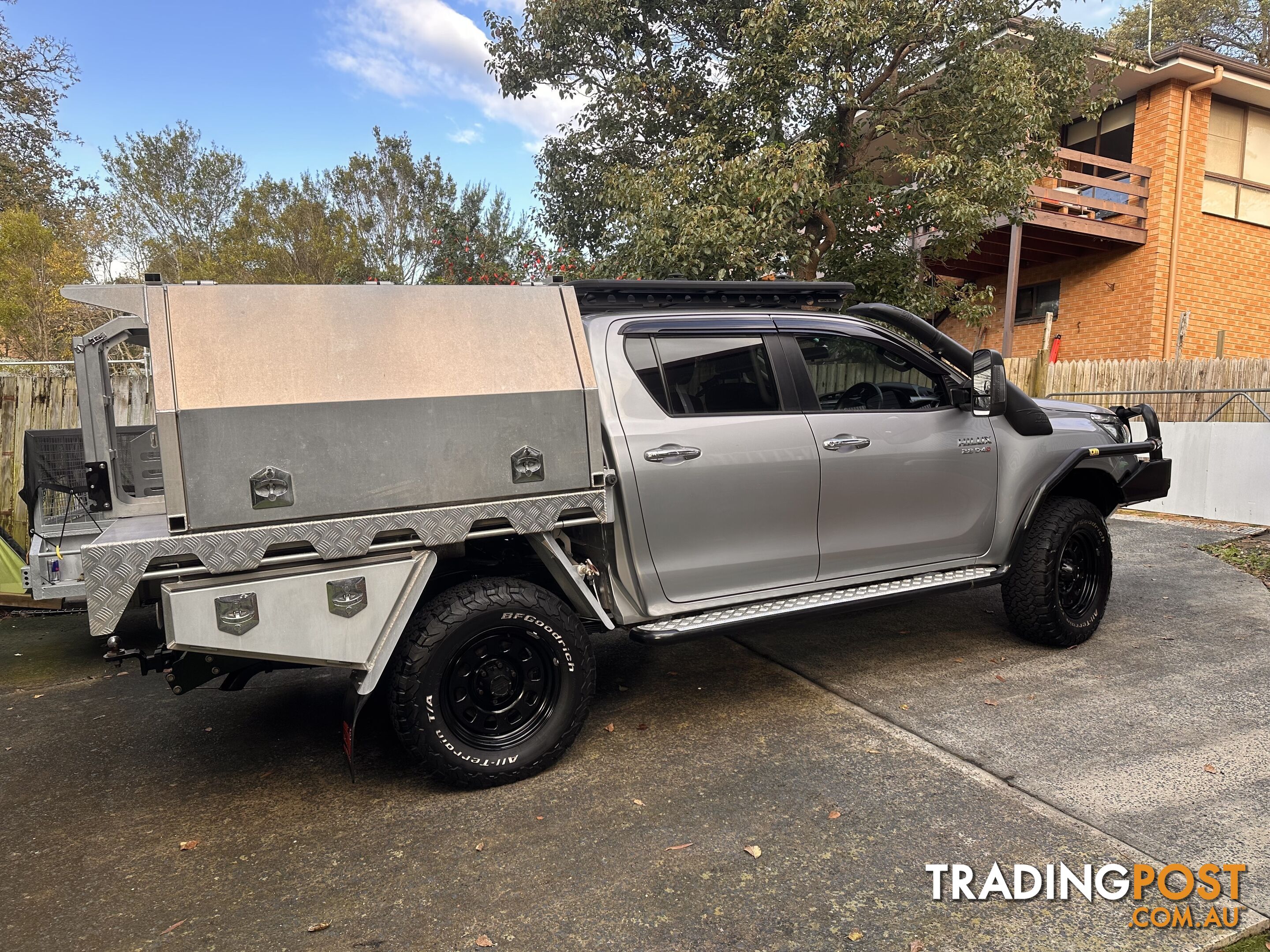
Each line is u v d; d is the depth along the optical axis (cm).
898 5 784
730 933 227
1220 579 621
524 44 969
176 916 241
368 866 264
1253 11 2023
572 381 318
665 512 344
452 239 1198
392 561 289
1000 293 1572
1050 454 449
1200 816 284
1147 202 1288
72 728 388
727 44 897
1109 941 222
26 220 1273
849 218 895
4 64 1834
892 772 320
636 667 454
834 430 385
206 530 262
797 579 383
